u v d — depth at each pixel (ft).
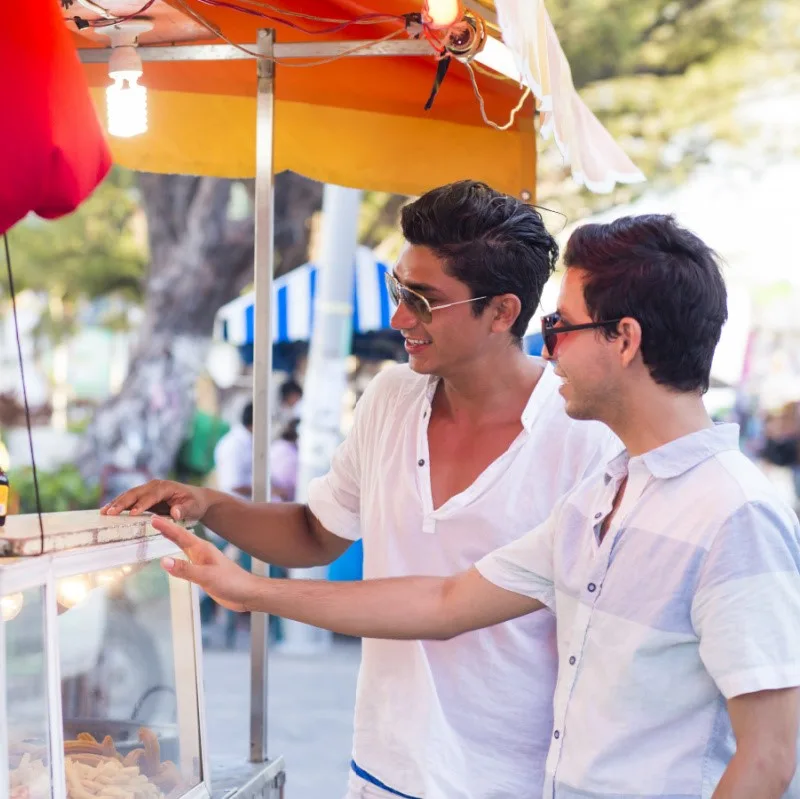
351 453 7.45
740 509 4.91
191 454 35.78
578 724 5.33
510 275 6.59
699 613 4.94
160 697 5.98
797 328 42.65
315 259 38.19
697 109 41.52
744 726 4.79
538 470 6.77
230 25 8.24
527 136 9.84
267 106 8.22
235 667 25.25
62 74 4.18
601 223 5.45
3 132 4.02
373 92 9.62
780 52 41.09
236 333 31.04
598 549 5.36
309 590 6.01
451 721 6.70
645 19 40.96
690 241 5.25
